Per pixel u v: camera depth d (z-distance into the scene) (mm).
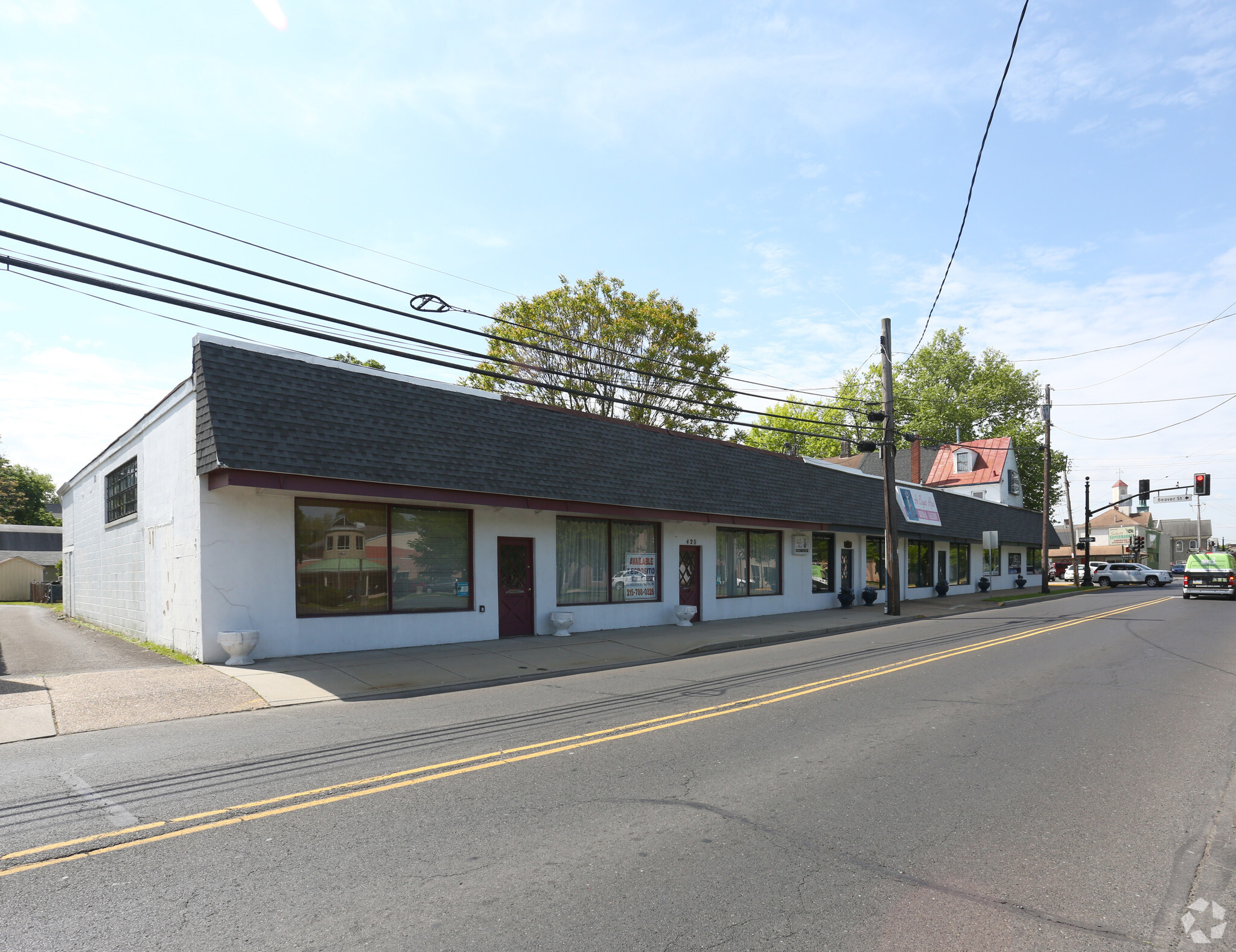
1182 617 24172
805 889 4438
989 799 6055
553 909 4168
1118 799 6094
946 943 3828
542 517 17953
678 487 20156
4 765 7070
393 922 4016
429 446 14781
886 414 24969
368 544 14961
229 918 4066
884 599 31250
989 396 62844
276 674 11961
